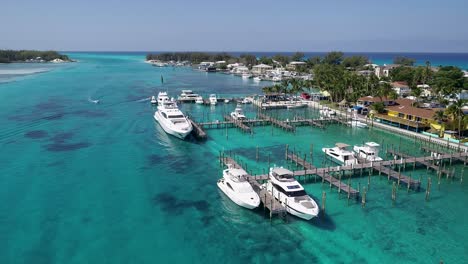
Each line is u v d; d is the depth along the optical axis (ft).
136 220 132.46
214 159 203.31
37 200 146.51
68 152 209.05
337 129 281.95
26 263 106.11
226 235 123.44
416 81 463.01
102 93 445.37
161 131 261.85
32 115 303.89
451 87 328.49
